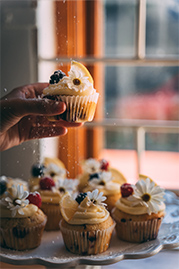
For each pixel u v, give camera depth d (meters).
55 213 0.54
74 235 0.46
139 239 0.49
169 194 0.67
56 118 0.47
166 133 1.08
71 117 0.46
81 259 0.44
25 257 0.45
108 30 0.90
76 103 0.45
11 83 0.76
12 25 0.75
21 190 0.49
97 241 0.46
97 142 0.88
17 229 0.47
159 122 0.80
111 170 0.64
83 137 0.85
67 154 0.73
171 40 0.91
